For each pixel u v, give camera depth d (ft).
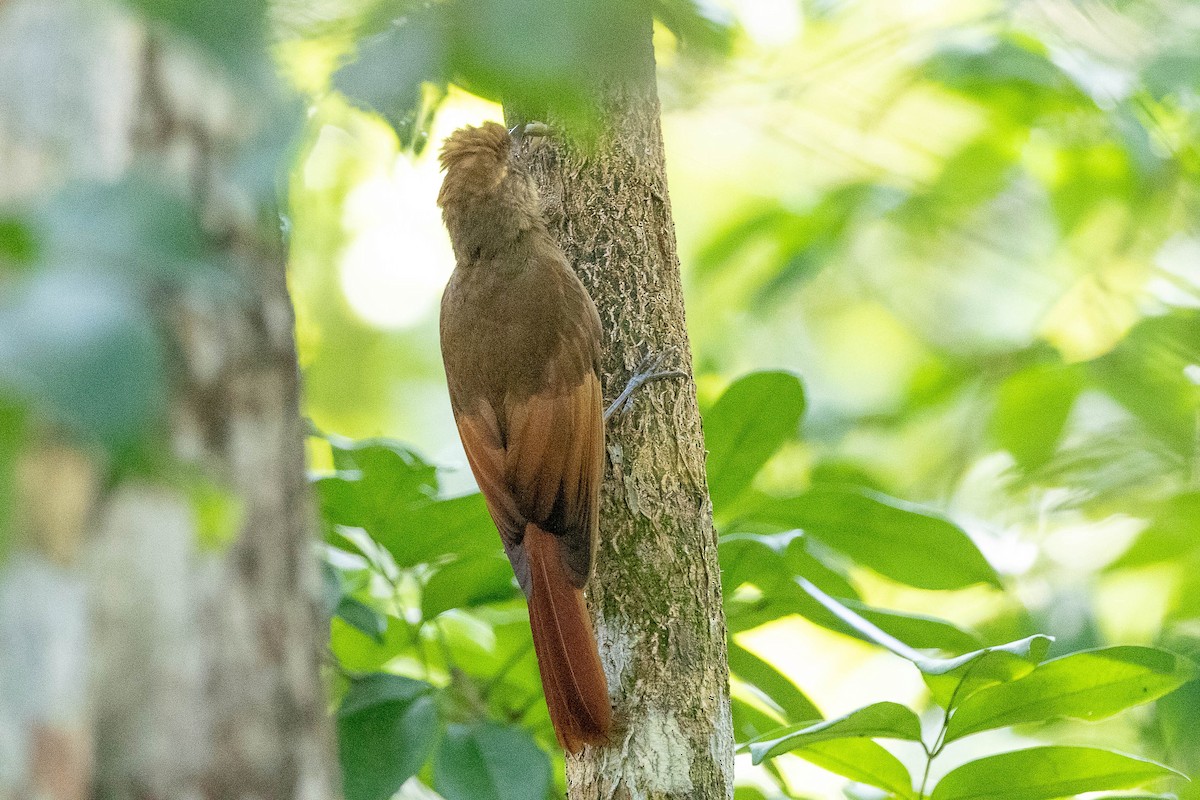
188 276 7.71
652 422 23.68
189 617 10.84
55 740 9.37
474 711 24.00
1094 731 31.53
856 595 26.55
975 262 48.29
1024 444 42.73
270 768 11.23
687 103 19.25
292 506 11.85
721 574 24.84
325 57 10.48
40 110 10.02
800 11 41.73
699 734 22.06
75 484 9.13
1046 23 32.81
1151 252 44.47
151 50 10.44
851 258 50.42
